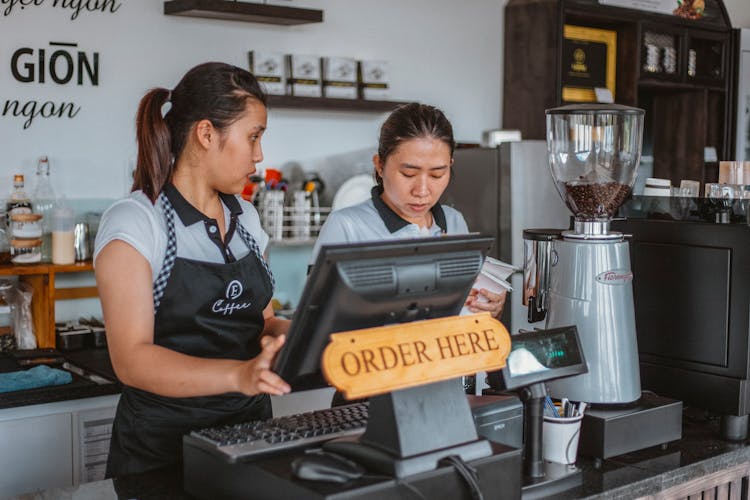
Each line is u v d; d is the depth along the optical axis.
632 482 1.66
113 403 2.90
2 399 2.67
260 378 1.36
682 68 5.25
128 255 1.68
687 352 2.02
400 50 4.46
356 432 1.49
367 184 4.27
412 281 1.33
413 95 4.54
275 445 1.42
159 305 1.83
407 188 2.04
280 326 2.03
